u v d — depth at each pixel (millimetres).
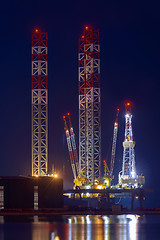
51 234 159000
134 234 158750
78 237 150125
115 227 180375
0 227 183000
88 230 170250
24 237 152375
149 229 173875
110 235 155375
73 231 166875
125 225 188625
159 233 161500
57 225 188875
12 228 179000
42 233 162250
